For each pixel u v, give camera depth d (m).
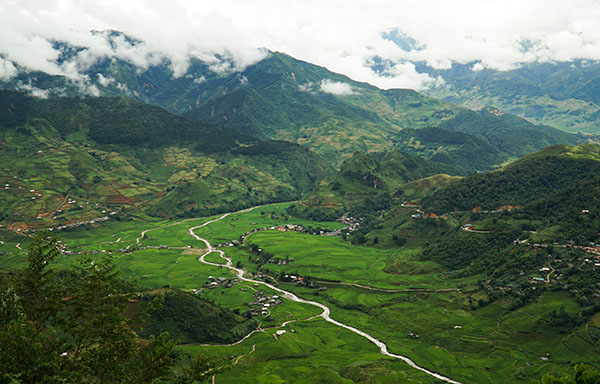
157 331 187.00
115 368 58.28
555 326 185.12
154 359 57.97
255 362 171.88
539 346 177.62
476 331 195.50
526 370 162.12
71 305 61.81
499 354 176.38
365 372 162.00
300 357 178.50
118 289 66.69
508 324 193.88
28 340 51.56
